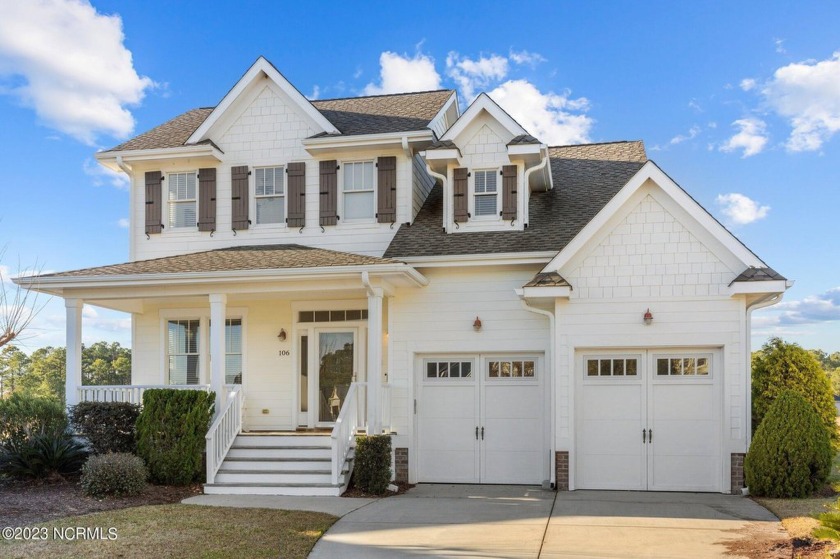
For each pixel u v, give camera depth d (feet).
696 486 42.57
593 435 43.93
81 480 39.86
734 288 40.63
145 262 50.80
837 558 23.27
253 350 54.65
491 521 33.24
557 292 41.88
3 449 42.96
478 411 47.67
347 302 53.42
